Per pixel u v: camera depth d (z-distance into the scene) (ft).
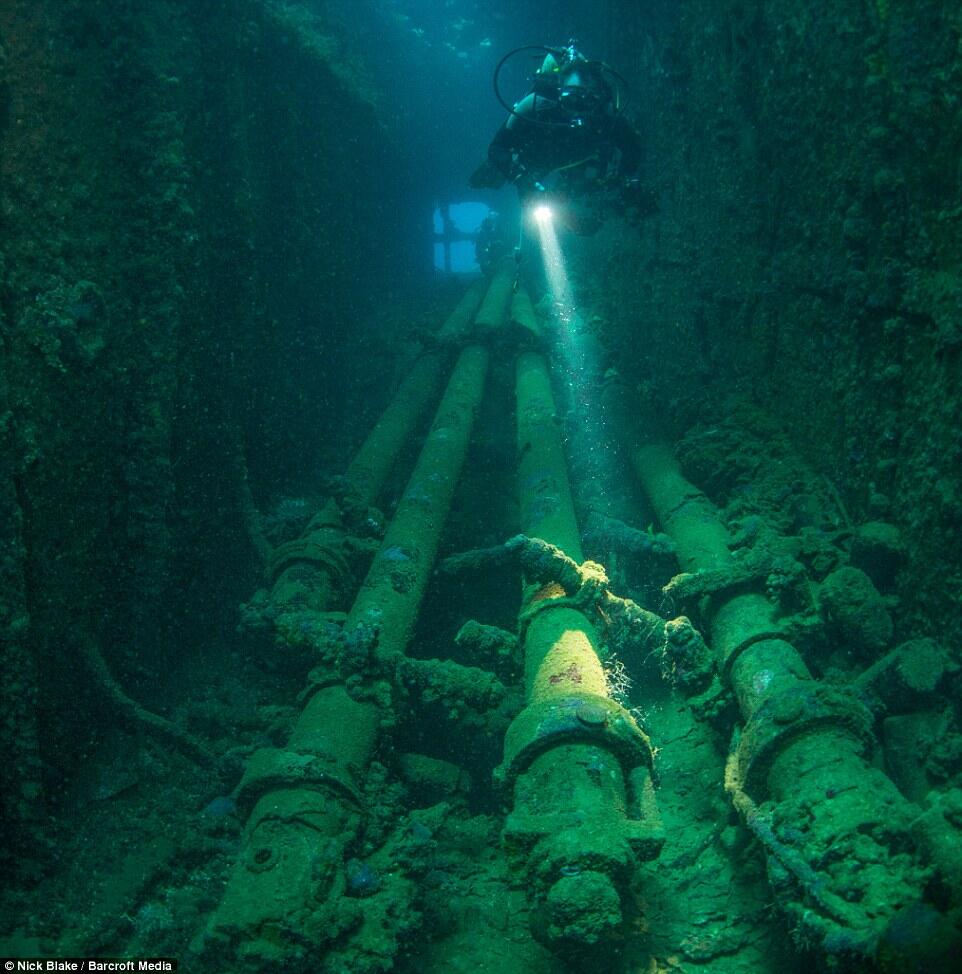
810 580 13.35
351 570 17.12
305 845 9.59
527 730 10.34
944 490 11.43
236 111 19.06
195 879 11.27
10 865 10.70
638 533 16.89
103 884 10.78
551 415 22.77
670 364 25.91
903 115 12.60
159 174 15.69
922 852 7.49
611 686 13.11
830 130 15.21
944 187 11.80
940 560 11.46
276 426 22.04
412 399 26.35
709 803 12.20
